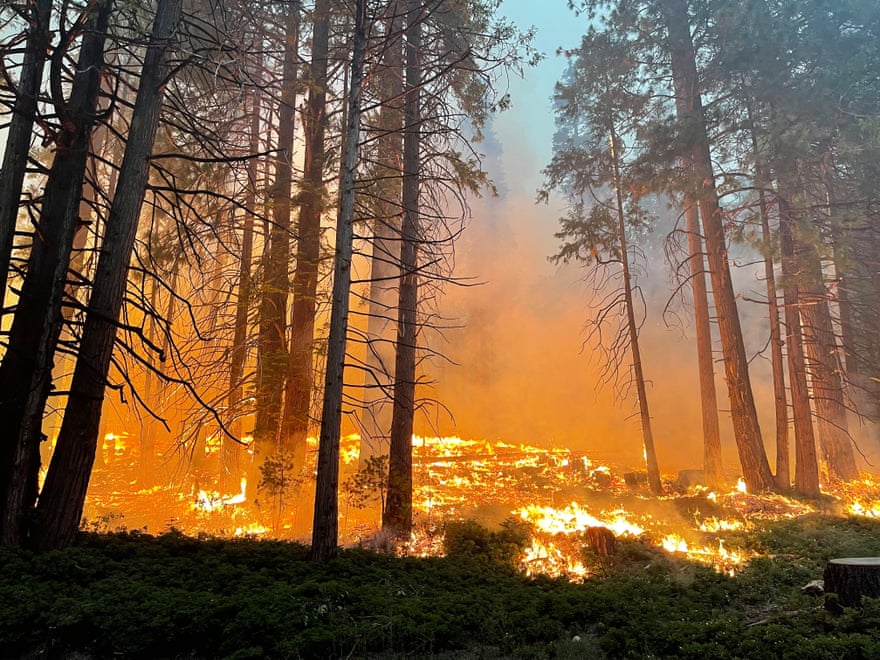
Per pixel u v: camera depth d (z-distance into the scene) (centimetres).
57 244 782
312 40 1382
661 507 1457
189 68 1034
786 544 990
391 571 743
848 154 1570
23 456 718
